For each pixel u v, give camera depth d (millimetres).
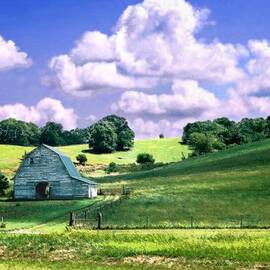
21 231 62938
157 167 171750
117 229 61625
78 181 108625
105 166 187250
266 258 39844
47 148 111312
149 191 101625
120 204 87000
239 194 90750
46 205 96188
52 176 110500
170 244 46062
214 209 80500
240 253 41594
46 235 52531
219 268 37406
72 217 68250
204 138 198000
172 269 37312
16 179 112438
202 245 45188
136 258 41281
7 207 94812
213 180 106812
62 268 37562
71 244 46969
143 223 69562
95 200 101375
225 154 146500
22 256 43062
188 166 140375
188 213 78062
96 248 44812
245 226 62812
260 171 109688
